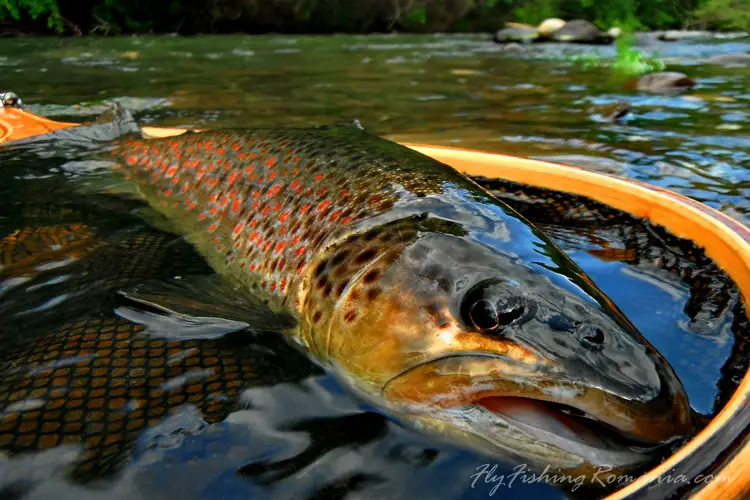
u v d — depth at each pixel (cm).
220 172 29
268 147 28
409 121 65
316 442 17
